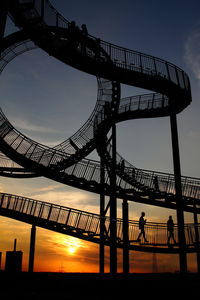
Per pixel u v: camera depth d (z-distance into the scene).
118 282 13.48
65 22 16.89
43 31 14.75
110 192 18.97
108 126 20.86
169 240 17.22
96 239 17.33
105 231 17.92
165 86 19.28
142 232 17.28
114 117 20.95
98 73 17.95
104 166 19.25
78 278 13.90
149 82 18.86
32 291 12.63
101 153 21.80
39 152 17.48
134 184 20.72
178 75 20.53
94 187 18.58
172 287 13.16
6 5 13.12
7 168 20.83
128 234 17.27
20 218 17.09
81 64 17.11
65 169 18.33
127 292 13.14
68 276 14.75
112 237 17.61
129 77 18.34
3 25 13.22
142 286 13.25
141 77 18.59
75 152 19.62
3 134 16.17
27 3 13.23
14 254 16.80
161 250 17.22
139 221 17.56
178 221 17.77
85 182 18.03
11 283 13.32
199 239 18.30
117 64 18.25
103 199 22.72
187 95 20.28
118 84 20.80
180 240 16.98
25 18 13.83
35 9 13.48
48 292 12.68
